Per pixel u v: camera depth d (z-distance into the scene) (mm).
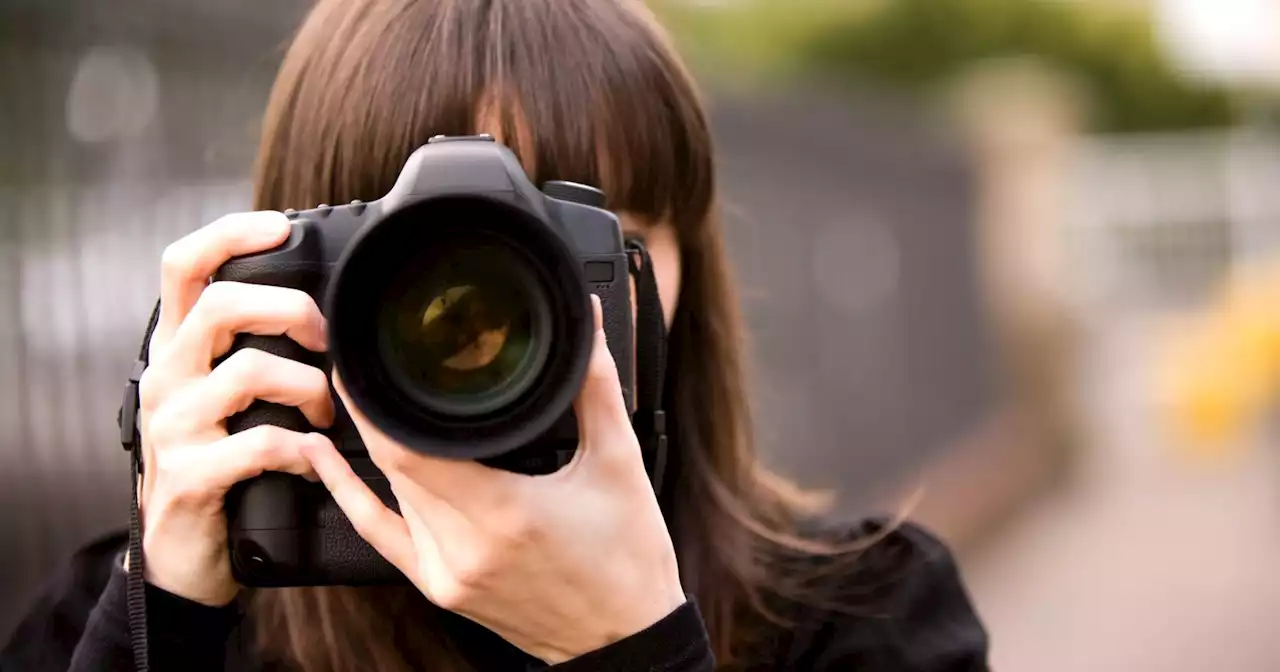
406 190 1162
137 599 1338
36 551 2850
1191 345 13664
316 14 1597
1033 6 19859
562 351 1116
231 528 1332
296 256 1299
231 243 1307
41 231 2865
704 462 1694
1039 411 10273
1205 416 11508
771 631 1665
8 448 2816
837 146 7520
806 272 6934
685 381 1709
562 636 1244
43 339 2865
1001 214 10484
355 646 1520
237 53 3295
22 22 2826
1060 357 11414
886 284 8109
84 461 2945
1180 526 7598
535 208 1216
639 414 1489
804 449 6457
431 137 1449
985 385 9703
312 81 1528
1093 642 5480
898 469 7582
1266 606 5945
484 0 1495
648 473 1502
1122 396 12234
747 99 6539
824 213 7254
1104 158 18250
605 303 1296
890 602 1711
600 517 1202
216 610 1381
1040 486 9016
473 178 1178
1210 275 18594
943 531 6652
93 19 2953
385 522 1252
